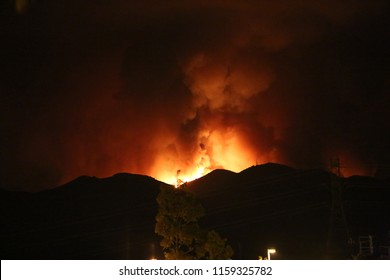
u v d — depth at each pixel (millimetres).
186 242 50875
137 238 154500
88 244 155125
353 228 145750
